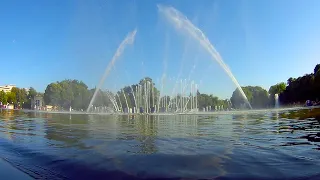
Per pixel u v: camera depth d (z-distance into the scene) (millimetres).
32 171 4520
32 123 14672
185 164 4309
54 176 4184
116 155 5027
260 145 5871
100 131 9398
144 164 4363
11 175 4422
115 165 4387
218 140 6676
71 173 4211
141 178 3734
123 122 15203
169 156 4848
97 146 6066
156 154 5035
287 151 5180
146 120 17391
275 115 19438
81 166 4469
